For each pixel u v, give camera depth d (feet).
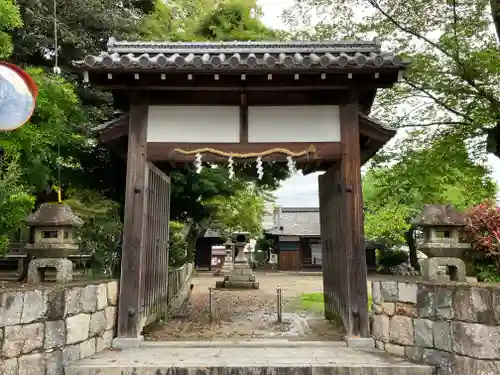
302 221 123.34
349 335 19.66
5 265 33.88
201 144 21.24
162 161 21.52
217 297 43.88
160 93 21.58
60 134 23.45
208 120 21.56
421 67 28.55
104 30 33.14
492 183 30.19
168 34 38.65
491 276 18.94
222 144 21.22
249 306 35.96
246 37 39.81
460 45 28.19
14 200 18.83
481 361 14.66
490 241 19.17
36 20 28.30
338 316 23.40
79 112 26.43
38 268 18.53
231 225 74.74
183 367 15.99
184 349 18.85
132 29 34.60
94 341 18.08
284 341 20.16
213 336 22.20
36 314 14.83
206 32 40.83
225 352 18.31
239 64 18.51
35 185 23.90
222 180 41.73
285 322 26.96
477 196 30.12
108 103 33.24
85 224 29.50
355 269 20.01
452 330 15.75
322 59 18.61
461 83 28.55
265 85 20.04
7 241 21.02
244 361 16.72
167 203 26.89
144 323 20.85
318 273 104.58
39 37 29.40
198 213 46.68
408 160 29.58
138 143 20.94
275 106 21.71
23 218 20.22
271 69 18.60
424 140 30.83
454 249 18.42
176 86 20.13
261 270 116.06
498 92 27.91
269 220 128.26
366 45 23.07
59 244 18.38
